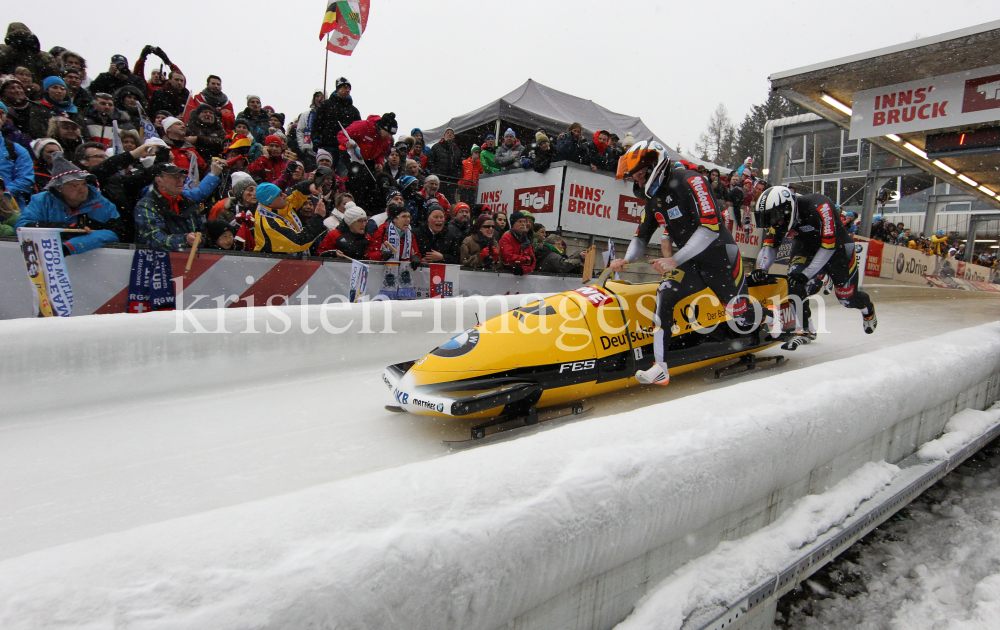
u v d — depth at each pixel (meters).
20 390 2.81
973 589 2.19
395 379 2.83
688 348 3.44
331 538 0.96
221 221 4.16
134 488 2.25
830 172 16.66
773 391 2.02
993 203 10.45
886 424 2.31
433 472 1.22
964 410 3.18
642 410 1.73
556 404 3.02
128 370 3.11
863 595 2.29
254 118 6.74
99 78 5.80
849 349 4.96
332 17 6.81
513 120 9.81
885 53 5.57
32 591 0.78
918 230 19.81
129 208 3.80
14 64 5.06
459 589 1.01
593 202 7.79
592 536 1.24
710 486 1.51
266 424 2.94
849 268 4.47
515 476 1.24
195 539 0.93
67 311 3.34
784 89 6.55
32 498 2.15
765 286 3.99
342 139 5.57
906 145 8.02
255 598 0.82
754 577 1.61
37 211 3.37
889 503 2.19
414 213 6.04
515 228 5.88
